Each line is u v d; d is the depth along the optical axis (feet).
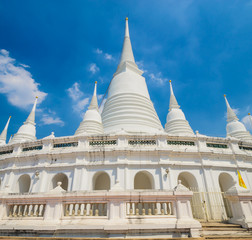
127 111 112.37
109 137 83.25
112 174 75.15
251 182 85.81
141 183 90.12
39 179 78.74
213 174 80.89
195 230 33.06
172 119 118.32
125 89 126.62
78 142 84.02
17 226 35.09
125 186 71.31
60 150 82.28
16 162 88.48
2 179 87.66
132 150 77.41
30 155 84.53
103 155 79.10
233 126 126.41
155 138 83.76
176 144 85.05
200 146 85.30
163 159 77.71
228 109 137.49
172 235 32.73
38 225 34.60
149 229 32.76
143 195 36.32
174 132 111.55
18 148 90.94
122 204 35.81
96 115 114.42
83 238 31.63
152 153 78.54
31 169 83.66
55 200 37.65
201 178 78.74
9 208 40.22
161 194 36.60
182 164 79.36
